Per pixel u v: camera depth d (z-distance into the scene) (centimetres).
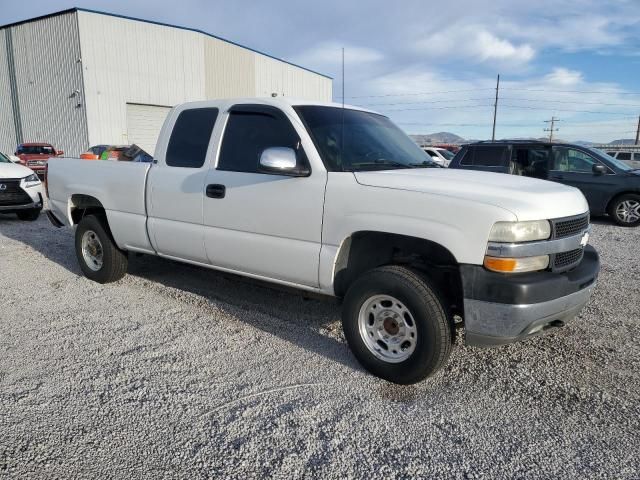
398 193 334
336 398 327
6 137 3266
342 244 359
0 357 378
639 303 529
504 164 1165
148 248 501
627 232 1009
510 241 301
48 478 248
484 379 357
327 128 398
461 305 342
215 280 588
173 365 369
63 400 319
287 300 520
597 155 1107
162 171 474
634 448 278
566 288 319
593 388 346
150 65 3003
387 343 349
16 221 1025
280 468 259
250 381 348
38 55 2906
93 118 2797
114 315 470
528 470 259
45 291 541
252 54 3638
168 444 277
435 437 287
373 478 252
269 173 367
